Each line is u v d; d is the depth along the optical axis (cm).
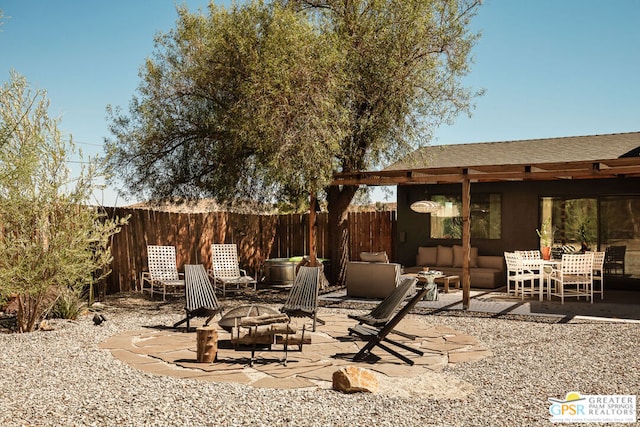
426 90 1282
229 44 1136
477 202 1488
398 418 442
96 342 755
